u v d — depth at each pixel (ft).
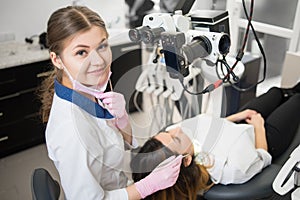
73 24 3.29
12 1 9.19
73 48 3.32
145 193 3.87
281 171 4.74
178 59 3.32
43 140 9.34
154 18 3.38
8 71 8.02
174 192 4.23
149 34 3.28
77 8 3.52
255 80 9.75
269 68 10.70
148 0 10.18
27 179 7.93
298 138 6.72
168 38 3.23
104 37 3.42
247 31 4.14
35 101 8.70
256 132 5.97
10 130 8.62
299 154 4.97
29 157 8.77
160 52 3.48
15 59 8.14
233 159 4.99
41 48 8.89
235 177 4.92
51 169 8.23
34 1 9.54
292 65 8.71
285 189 4.46
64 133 3.41
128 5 10.68
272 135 6.14
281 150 6.28
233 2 9.39
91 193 3.53
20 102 8.50
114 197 3.72
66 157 3.40
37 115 8.87
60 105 3.56
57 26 3.33
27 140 9.02
